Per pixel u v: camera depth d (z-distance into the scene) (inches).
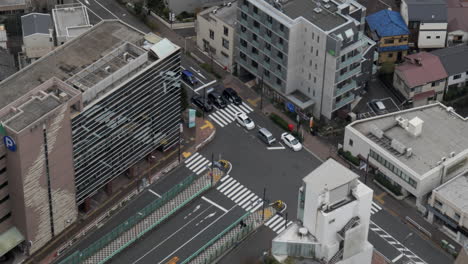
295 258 5403.5
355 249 5423.2
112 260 5989.2
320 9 6870.1
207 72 7593.5
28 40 7194.9
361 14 7253.9
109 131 6048.2
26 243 5930.1
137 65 6102.4
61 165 5831.7
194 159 6766.7
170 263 5974.4
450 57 7362.2
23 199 5708.7
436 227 6284.5
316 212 5255.9
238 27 7288.4
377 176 6579.7
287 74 7022.6
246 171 6688.0
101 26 6461.6
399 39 7696.9
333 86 6840.6
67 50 6245.1
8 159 5610.2
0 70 6983.3
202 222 6269.7
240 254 6058.1
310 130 7012.8
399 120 6707.7
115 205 6343.5
